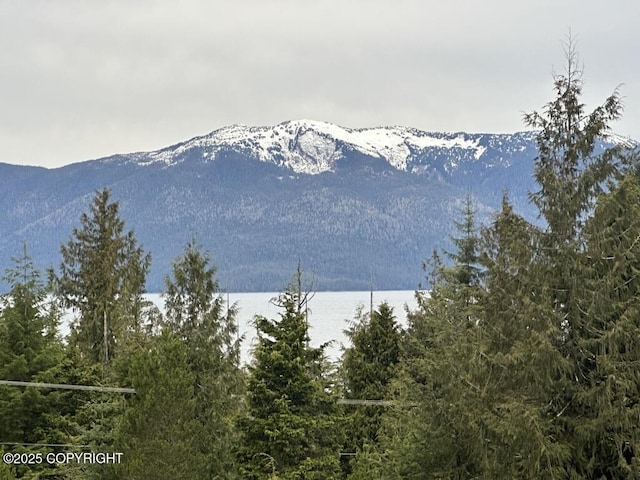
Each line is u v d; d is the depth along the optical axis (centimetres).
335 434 5709
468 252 6775
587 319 3834
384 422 6406
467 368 4150
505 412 3747
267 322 5703
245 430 5569
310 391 5644
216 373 6300
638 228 3831
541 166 4141
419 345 6191
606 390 3638
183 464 5072
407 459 4822
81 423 6444
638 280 3872
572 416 3803
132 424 5344
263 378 5634
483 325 4244
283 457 5497
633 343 3756
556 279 3944
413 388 5244
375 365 7694
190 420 5462
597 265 3909
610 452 3756
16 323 6606
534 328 3825
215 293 6538
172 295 6488
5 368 6500
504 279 4128
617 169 4022
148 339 7088
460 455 4512
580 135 4066
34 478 5928
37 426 6456
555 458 3669
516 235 4044
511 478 3844
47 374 6506
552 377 3806
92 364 7425
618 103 4050
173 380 5400
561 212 4034
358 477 5572
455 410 4291
